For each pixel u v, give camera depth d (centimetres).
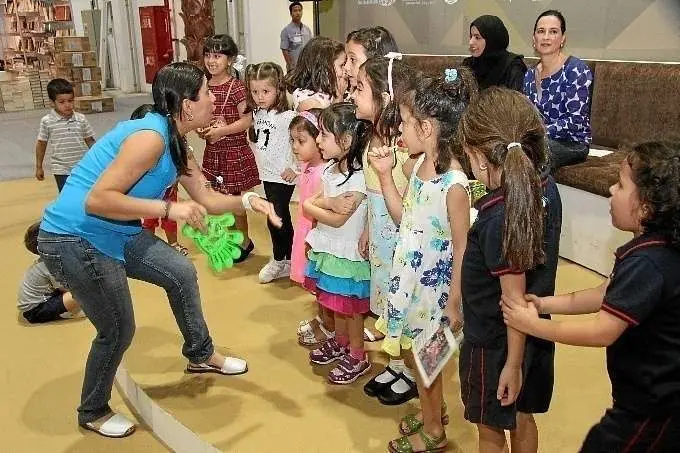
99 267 202
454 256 178
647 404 128
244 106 348
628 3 432
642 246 125
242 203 233
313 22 676
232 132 348
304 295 327
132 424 228
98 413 225
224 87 349
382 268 221
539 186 139
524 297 144
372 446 210
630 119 416
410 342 196
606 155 392
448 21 568
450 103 174
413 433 208
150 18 1079
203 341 244
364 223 231
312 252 244
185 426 217
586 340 129
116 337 213
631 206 127
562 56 366
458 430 217
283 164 321
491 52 404
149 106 228
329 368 258
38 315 304
